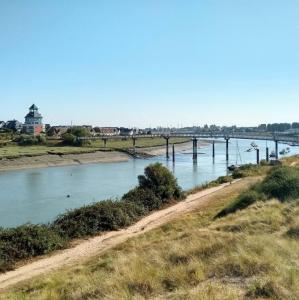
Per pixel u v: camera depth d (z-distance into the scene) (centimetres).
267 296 1117
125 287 1362
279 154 17675
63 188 8000
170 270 1475
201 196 5719
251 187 4447
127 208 4431
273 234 1914
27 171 11419
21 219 5206
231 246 1675
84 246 3372
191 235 2242
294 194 3572
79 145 18325
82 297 1416
